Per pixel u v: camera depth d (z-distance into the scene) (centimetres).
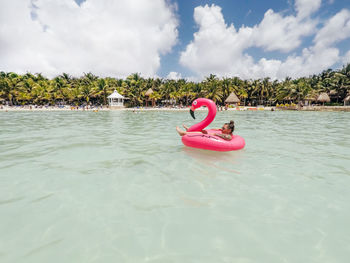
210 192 270
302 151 490
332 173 341
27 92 4944
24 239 178
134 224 202
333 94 5144
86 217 213
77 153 470
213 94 5562
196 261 157
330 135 756
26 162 399
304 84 5262
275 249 170
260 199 252
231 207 234
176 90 6006
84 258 158
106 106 4894
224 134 481
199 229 195
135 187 285
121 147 532
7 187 283
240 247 172
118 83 5562
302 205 239
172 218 212
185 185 291
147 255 163
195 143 486
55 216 214
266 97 6291
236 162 397
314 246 173
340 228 196
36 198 252
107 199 251
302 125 1166
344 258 159
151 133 799
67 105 5356
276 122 1392
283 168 364
